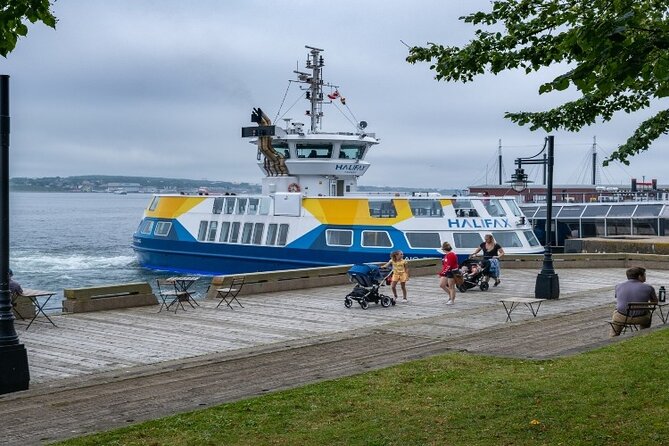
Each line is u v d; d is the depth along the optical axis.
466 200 38.75
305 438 9.50
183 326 20.50
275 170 45.47
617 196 71.75
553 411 10.23
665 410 10.05
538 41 11.48
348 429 9.83
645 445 8.72
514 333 18.75
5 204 13.30
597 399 10.73
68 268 55.97
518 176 47.09
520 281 31.31
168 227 47.00
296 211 40.59
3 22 9.48
